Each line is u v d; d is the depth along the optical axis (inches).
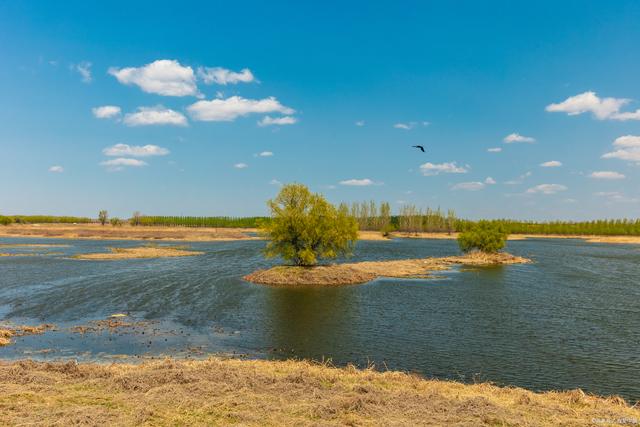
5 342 1035.9
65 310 1409.9
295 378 717.9
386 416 576.4
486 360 972.6
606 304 1581.0
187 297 1648.6
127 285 1875.0
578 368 925.2
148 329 1197.7
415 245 4687.5
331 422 548.7
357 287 1932.8
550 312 1448.1
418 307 1519.4
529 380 857.5
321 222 2308.1
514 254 3656.5
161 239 5118.1
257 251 3558.1
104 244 4264.3
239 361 885.8
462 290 1866.4
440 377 869.2
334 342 1099.9
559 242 5728.3
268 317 1358.3
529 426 551.2
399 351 1032.8
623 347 1071.6
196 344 1065.5
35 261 2704.2
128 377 692.1
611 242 5846.5
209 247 3986.2
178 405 588.7
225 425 534.0
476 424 550.9
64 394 626.5
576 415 606.9
